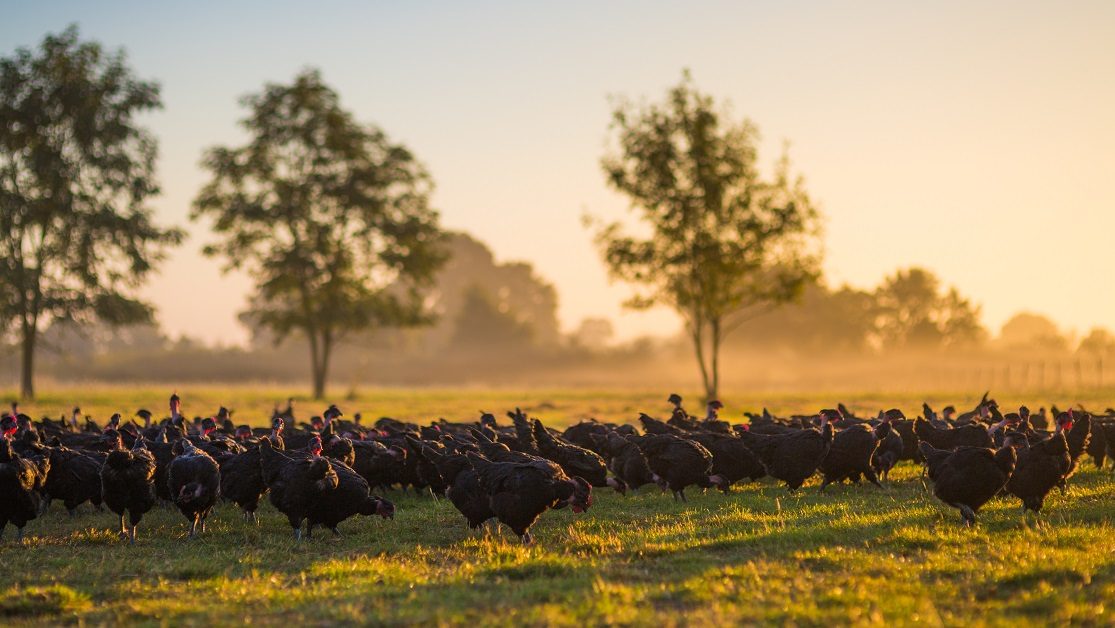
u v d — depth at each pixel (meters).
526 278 189.88
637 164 57.81
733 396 57.06
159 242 58.69
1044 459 16.23
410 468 20.91
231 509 20.02
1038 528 14.88
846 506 17.72
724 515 17.22
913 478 22.05
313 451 17.67
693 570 12.70
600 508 18.66
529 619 10.39
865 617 10.28
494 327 134.25
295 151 66.50
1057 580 11.78
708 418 24.66
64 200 57.34
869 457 20.47
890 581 11.81
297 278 65.44
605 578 12.41
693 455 19.56
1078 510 16.69
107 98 58.56
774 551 13.73
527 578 12.69
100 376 95.44
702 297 57.50
